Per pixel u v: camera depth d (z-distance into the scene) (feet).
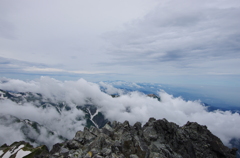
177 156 145.07
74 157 131.23
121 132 173.37
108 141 153.99
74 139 170.81
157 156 128.57
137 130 188.34
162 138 173.88
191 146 162.50
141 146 135.54
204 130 188.03
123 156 124.47
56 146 184.03
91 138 175.83
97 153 128.88
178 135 176.55
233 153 156.15
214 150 159.43
